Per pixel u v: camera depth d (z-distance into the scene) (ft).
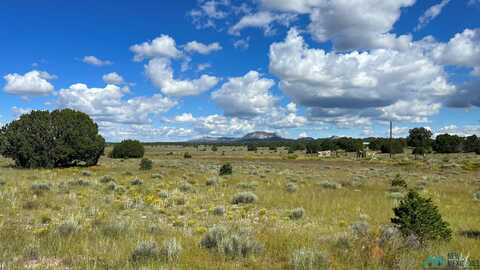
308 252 26.45
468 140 377.09
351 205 58.29
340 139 406.82
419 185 98.48
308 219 47.11
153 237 33.06
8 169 117.70
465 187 95.76
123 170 127.65
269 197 64.80
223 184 84.89
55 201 52.90
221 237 30.68
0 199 52.24
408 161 240.73
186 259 26.55
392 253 26.81
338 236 32.83
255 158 278.67
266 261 26.99
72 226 34.45
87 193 62.80
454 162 226.79
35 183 67.15
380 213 51.96
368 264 25.95
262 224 43.24
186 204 56.08
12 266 24.79
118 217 43.75
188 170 133.69
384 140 400.47
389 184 99.35
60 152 134.72
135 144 246.06
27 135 130.72
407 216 34.99
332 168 181.98
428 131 411.34
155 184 81.10
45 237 32.04
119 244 30.17
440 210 55.98
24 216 43.06
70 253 27.71
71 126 139.44
